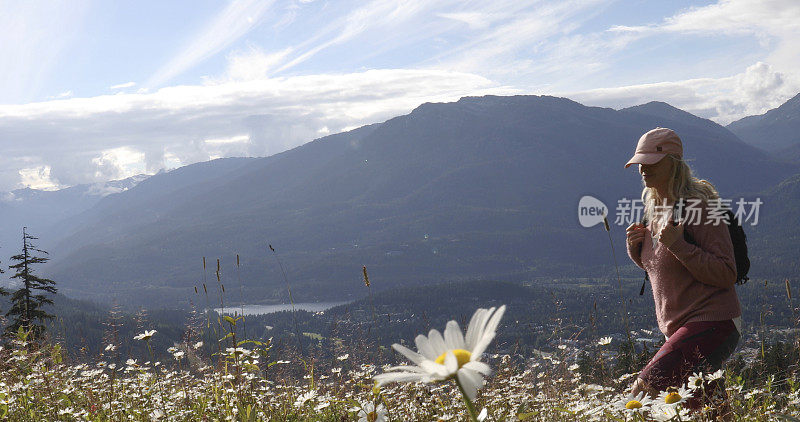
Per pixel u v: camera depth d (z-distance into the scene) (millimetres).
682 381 3143
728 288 3303
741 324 3354
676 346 3262
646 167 3477
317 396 3697
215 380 4324
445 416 3043
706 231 3291
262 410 3783
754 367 3344
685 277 3363
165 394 4352
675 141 3424
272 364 4301
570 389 3512
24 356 4953
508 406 3129
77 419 3834
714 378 2910
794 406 3041
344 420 3193
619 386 3561
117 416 3891
